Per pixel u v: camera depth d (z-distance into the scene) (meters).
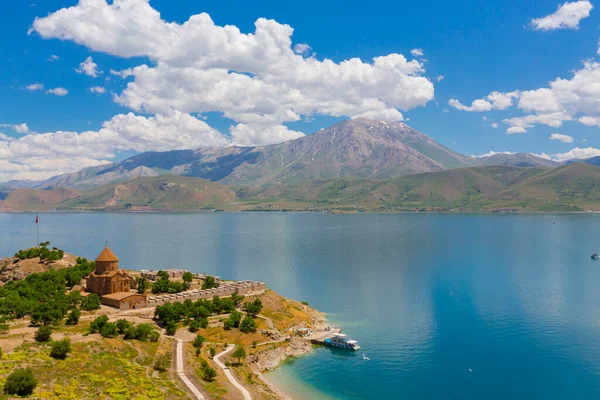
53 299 138.25
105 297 147.25
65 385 82.62
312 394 112.38
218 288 169.00
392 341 149.38
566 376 122.62
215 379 103.81
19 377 76.75
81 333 110.06
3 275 196.75
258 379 116.19
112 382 87.81
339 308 188.12
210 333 136.00
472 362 132.00
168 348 114.38
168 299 153.88
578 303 192.38
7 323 115.06
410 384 118.69
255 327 144.62
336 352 140.12
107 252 157.88
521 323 166.25
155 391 88.38
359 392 113.69
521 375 123.75
